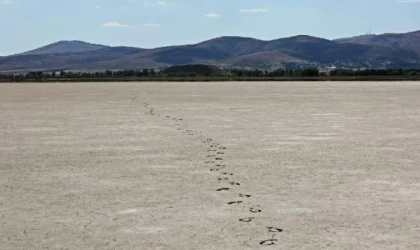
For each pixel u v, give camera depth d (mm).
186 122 27656
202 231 9133
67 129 24875
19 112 34906
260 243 8492
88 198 11531
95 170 14781
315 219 9812
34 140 21141
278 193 11805
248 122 27422
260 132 23141
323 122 27328
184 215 10117
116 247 8391
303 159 16297
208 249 8234
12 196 11789
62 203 11117
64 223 9703
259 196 11523
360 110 35156
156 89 74188
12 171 14719
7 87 89688
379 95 54375
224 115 31562
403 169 14625
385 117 30156
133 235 8977
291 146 19047
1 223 9727
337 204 10875
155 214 10211
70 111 35406
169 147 18953
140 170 14719
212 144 19609
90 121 28609
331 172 14211
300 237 8789
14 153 17938
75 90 72438
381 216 10031
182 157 16797
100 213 10328
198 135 22266
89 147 19156
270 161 15961
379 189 12227
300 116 30797
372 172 14211
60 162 16141
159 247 8367
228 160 16172
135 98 50656
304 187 12406
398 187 12422
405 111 34281
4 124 27312
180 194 11789
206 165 15359
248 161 15977
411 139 20766
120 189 12359
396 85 87312
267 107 37969
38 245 8531
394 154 17203
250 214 10148
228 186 12555
